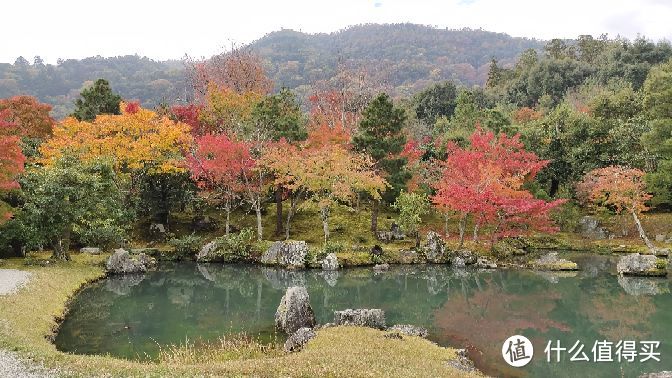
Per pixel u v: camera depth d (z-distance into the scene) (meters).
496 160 41.47
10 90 146.50
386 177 42.06
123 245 38.59
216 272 35.66
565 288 31.05
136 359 17.91
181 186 41.91
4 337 15.79
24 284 24.39
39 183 30.86
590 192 46.81
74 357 14.67
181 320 23.94
